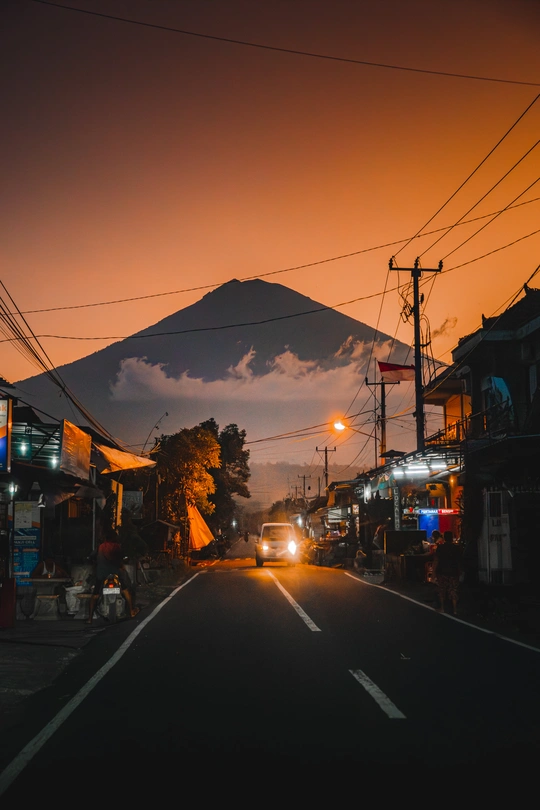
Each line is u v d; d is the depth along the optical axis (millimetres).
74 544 22938
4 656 10766
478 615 14500
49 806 4648
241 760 5469
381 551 28125
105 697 7762
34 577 15359
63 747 5934
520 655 10016
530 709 6961
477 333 25172
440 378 31406
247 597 18609
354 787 4875
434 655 10023
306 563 43781
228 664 9484
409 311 28703
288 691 7809
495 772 5148
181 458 48438
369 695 7578
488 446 16656
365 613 14953
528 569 16281
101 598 14852
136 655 10453
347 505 47438
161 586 22562
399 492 30297
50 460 18812
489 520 17266
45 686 8781
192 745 5867
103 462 22000
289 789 4852
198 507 51375
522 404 24750
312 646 10836
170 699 7535
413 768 5242
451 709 6969
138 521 36375
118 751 5766
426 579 21484
